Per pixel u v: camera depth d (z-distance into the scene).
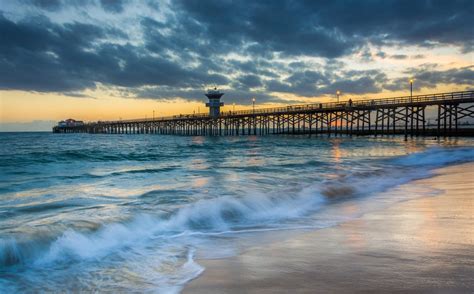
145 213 7.44
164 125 103.56
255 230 6.75
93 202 9.17
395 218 7.28
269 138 62.28
